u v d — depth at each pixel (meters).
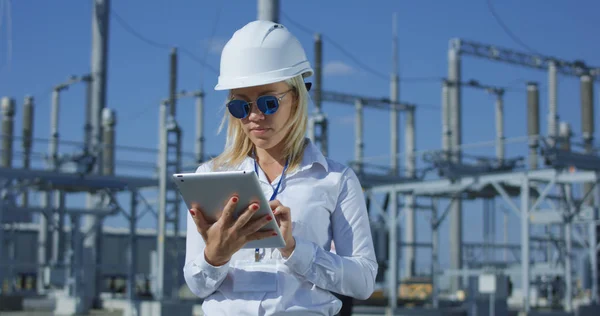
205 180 2.65
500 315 22.17
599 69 35.03
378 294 29.84
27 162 32.56
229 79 3.04
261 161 3.17
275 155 3.13
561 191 24.39
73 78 30.28
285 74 3.02
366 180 26.80
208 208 2.74
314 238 3.04
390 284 25.83
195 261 2.94
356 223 3.11
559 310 23.78
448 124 35.72
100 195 28.91
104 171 30.94
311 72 3.21
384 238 27.11
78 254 25.44
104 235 43.44
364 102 40.41
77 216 25.84
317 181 3.08
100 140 30.16
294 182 3.08
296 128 3.08
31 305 30.98
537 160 23.69
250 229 2.73
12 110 34.03
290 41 3.09
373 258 3.11
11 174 23.39
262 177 3.10
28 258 41.44
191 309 19.45
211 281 2.93
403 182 27.27
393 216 25.88
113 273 42.47
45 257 34.00
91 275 25.42
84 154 24.41
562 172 21.02
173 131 25.11
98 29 30.56
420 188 24.88
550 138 20.53
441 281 38.34
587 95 31.52
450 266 33.75
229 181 2.62
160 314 19.06
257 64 3.01
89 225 29.05
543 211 24.20
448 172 24.02
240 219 2.69
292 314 2.96
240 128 3.21
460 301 30.06
